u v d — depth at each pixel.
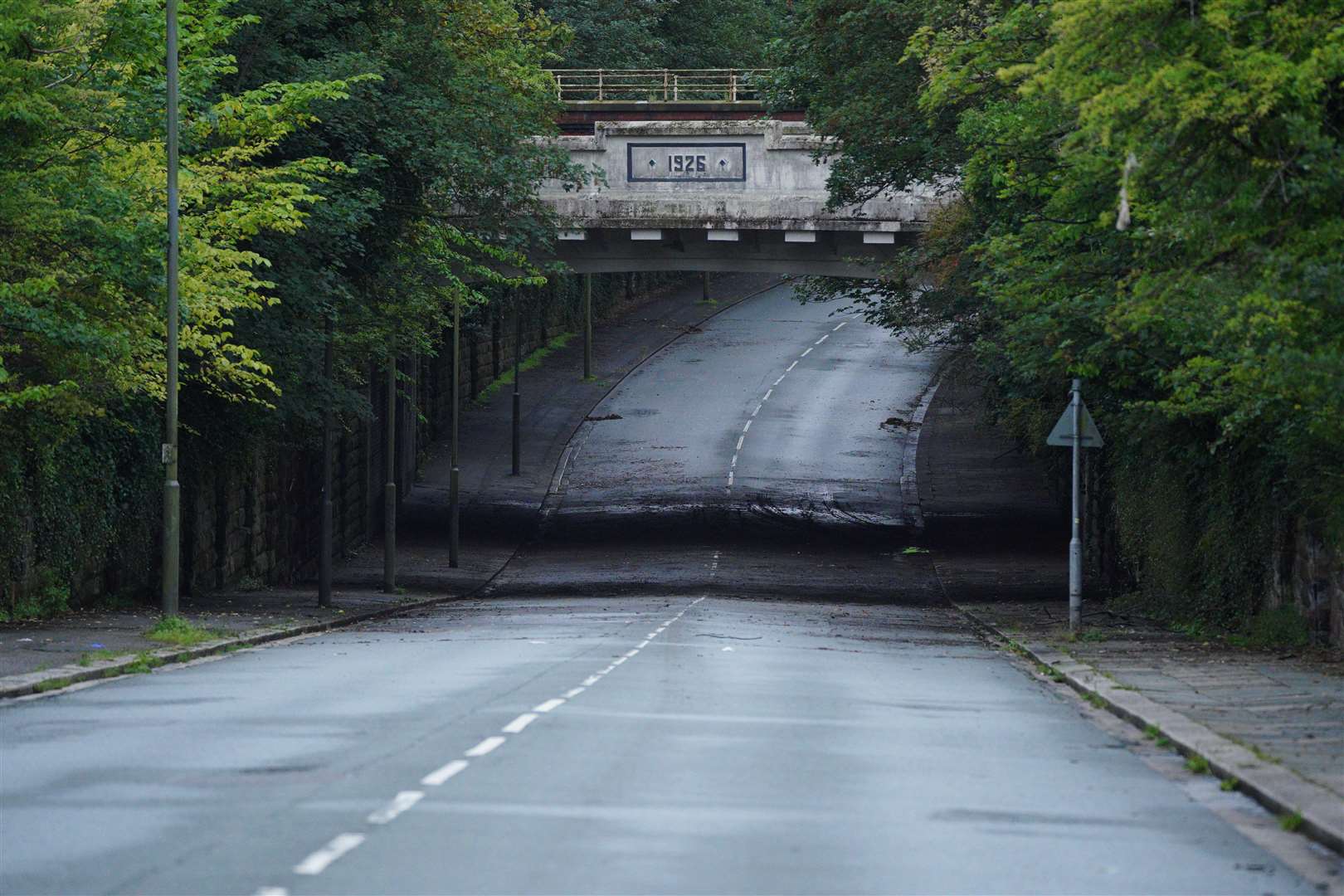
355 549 98.62
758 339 172.00
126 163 50.38
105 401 51.88
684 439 131.12
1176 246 37.12
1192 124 29.81
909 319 89.88
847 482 116.69
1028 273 46.59
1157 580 61.50
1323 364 29.88
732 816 18.97
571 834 17.62
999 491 113.50
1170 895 15.58
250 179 54.75
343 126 64.31
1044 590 78.69
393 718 27.94
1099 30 29.58
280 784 20.73
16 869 15.69
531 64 97.12
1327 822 18.62
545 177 76.94
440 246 78.25
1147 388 52.72
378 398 105.88
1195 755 24.58
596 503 112.25
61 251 46.88
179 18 52.53
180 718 28.08
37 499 52.88
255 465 77.44
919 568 89.31
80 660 38.12
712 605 70.94
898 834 18.16
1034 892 15.48
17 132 44.41
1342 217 30.23
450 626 59.16
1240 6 28.33
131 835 17.38
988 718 30.28
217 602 66.50
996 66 48.12
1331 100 31.11
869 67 71.56
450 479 92.19
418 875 15.48
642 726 27.20
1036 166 46.81
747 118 117.69
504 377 153.75
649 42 169.62
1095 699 33.38
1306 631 45.69
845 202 80.44
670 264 95.44
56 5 44.31
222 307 53.78
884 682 37.59
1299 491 44.47
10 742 25.02
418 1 72.56
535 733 25.94
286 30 64.62
